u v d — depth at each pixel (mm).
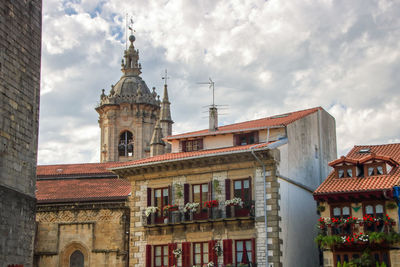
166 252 42844
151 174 44594
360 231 36250
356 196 36562
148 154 82375
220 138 45219
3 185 29719
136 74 88812
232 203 40469
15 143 31250
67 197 48375
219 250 40438
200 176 42719
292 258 40781
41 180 54250
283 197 40812
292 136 43625
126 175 45625
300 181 43875
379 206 36438
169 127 81500
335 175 38906
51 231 47469
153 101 85188
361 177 38031
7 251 29875
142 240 43875
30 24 33344
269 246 39344
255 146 40781
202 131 48562
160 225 42656
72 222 47375
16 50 31750
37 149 33500
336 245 36531
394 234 34938
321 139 48688
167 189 43750
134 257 43906
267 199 40094
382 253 35594
